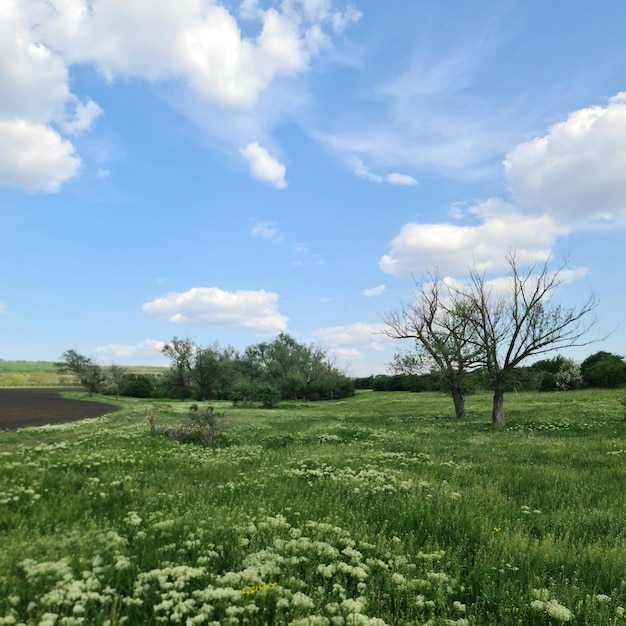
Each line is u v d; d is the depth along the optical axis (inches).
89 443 709.9
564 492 392.5
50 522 276.7
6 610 161.3
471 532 273.0
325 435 853.8
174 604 175.3
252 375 3690.9
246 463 548.4
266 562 208.4
